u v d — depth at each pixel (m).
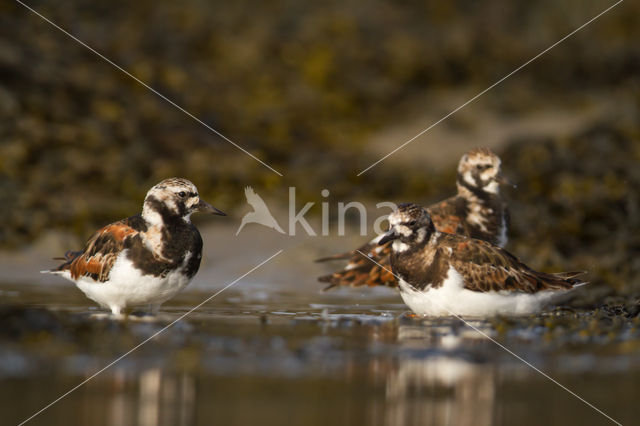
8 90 19.67
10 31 22.48
